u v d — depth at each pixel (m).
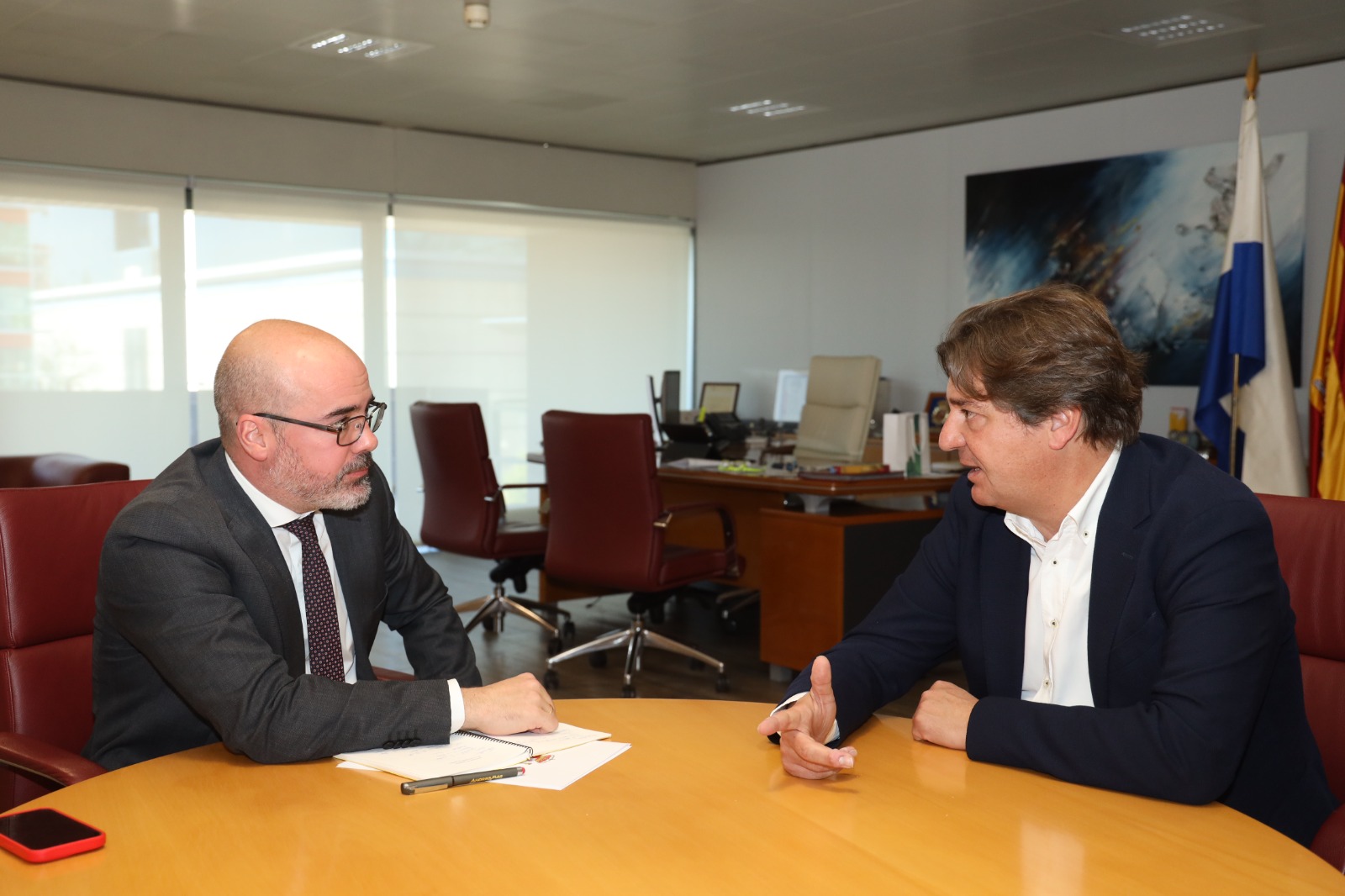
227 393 1.69
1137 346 7.14
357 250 8.42
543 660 5.32
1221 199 6.71
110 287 7.39
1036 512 1.59
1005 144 7.89
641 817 1.28
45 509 2.06
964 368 1.53
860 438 6.07
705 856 1.17
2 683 1.98
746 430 6.52
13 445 7.12
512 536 5.26
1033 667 1.68
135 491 2.20
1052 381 1.46
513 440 9.30
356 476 1.75
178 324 7.66
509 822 1.26
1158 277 7.03
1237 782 1.55
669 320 10.23
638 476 4.45
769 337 9.70
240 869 1.13
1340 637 1.74
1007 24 5.77
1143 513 1.54
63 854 1.16
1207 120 6.80
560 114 8.08
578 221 9.59
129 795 1.35
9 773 1.99
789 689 1.68
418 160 8.61
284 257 8.08
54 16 5.66
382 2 5.42
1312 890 1.10
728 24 5.80
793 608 4.79
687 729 1.62
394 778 1.40
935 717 1.57
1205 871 1.14
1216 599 1.43
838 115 8.00
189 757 1.50
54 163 7.09
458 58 6.50
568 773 1.42
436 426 5.23
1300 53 6.20
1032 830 1.25
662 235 10.15
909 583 1.85
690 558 4.64
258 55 6.42
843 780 1.41
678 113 8.03
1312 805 1.58
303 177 8.09
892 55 6.40
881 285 8.75
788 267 9.49
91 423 7.38
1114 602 1.54
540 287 9.40
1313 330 6.35
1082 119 7.44
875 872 1.13
